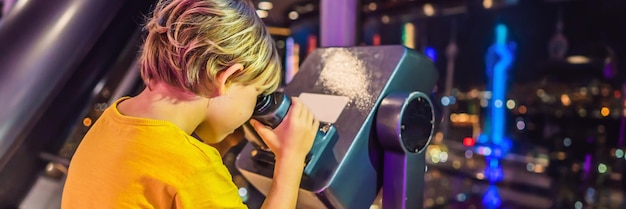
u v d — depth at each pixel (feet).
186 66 2.06
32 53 3.71
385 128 2.64
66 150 4.39
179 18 2.10
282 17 6.89
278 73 2.44
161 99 2.19
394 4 9.48
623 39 11.27
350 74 2.95
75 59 3.91
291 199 2.36
